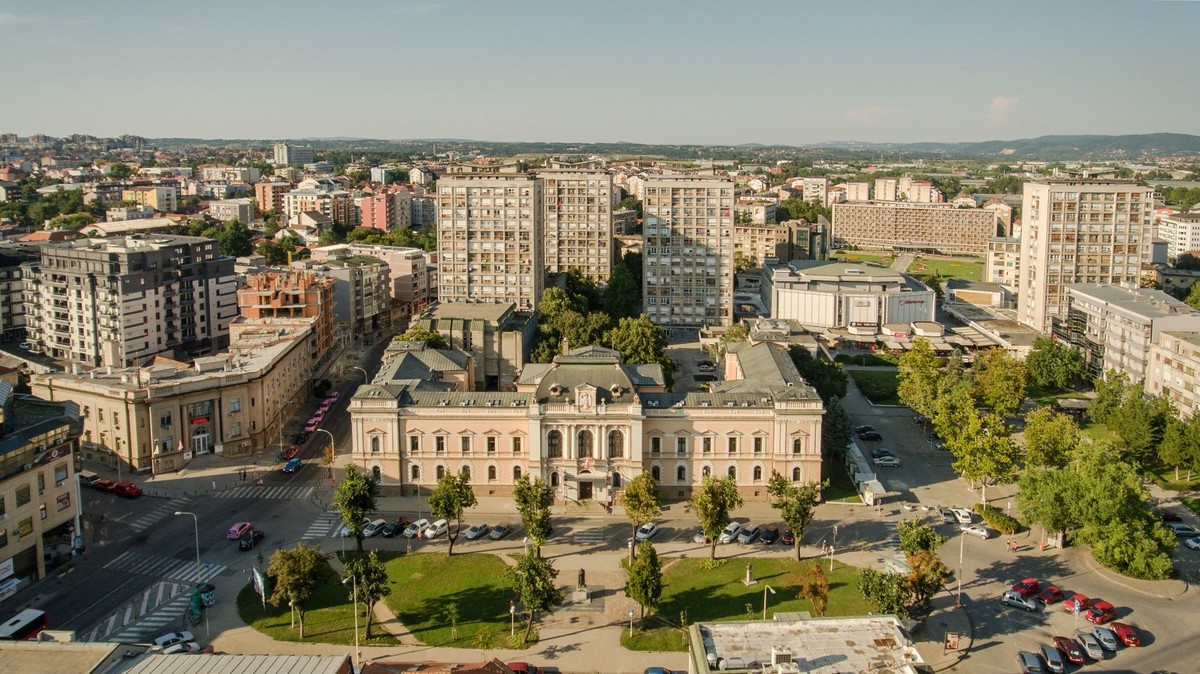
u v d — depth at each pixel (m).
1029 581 149.62
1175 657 130.75
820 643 96.62
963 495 194.00
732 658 93.31
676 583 153.88
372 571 134.75
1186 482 199.25
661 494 192.12
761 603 145.75
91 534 173.00
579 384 189.88
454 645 134.12
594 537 173.25
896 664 92.69
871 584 132.75
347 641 134.88
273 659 94.50
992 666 128.50
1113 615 141.00
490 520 180.50
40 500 155.75
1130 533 155.12
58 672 91.12
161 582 154.25
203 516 181.50
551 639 136.00
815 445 188.38
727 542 169.88
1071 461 180.12
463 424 190.50
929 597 136.00
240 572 157.75
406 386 198.88
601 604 146.75
